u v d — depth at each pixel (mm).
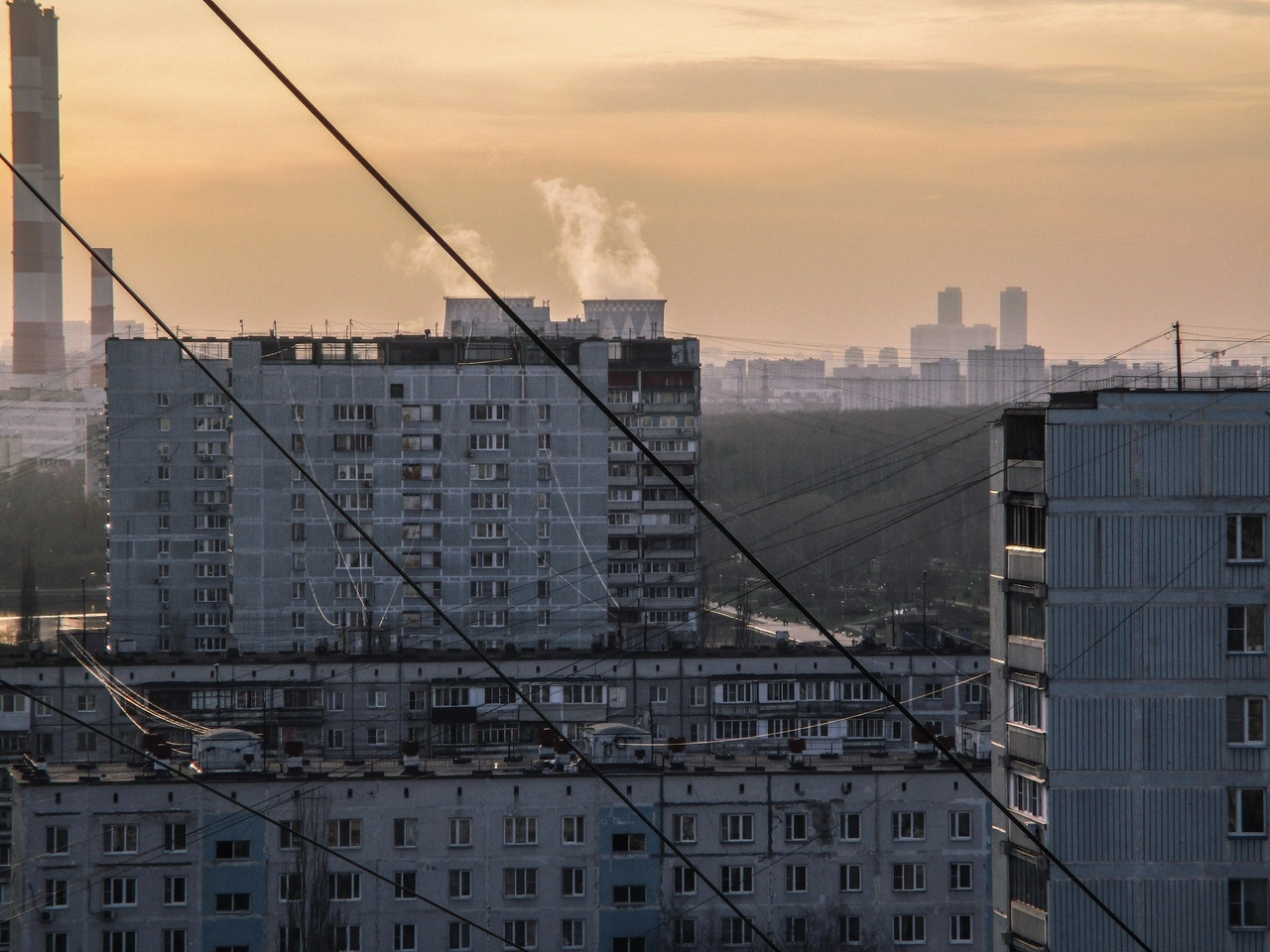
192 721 114125
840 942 77938
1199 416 47188
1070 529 47125
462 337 152875
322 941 77562
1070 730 47000
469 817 78562
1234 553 47156
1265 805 46906
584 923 78375
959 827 78562
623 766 80188
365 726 116000
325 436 142750
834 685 118500
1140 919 46750
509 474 144750
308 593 142500
